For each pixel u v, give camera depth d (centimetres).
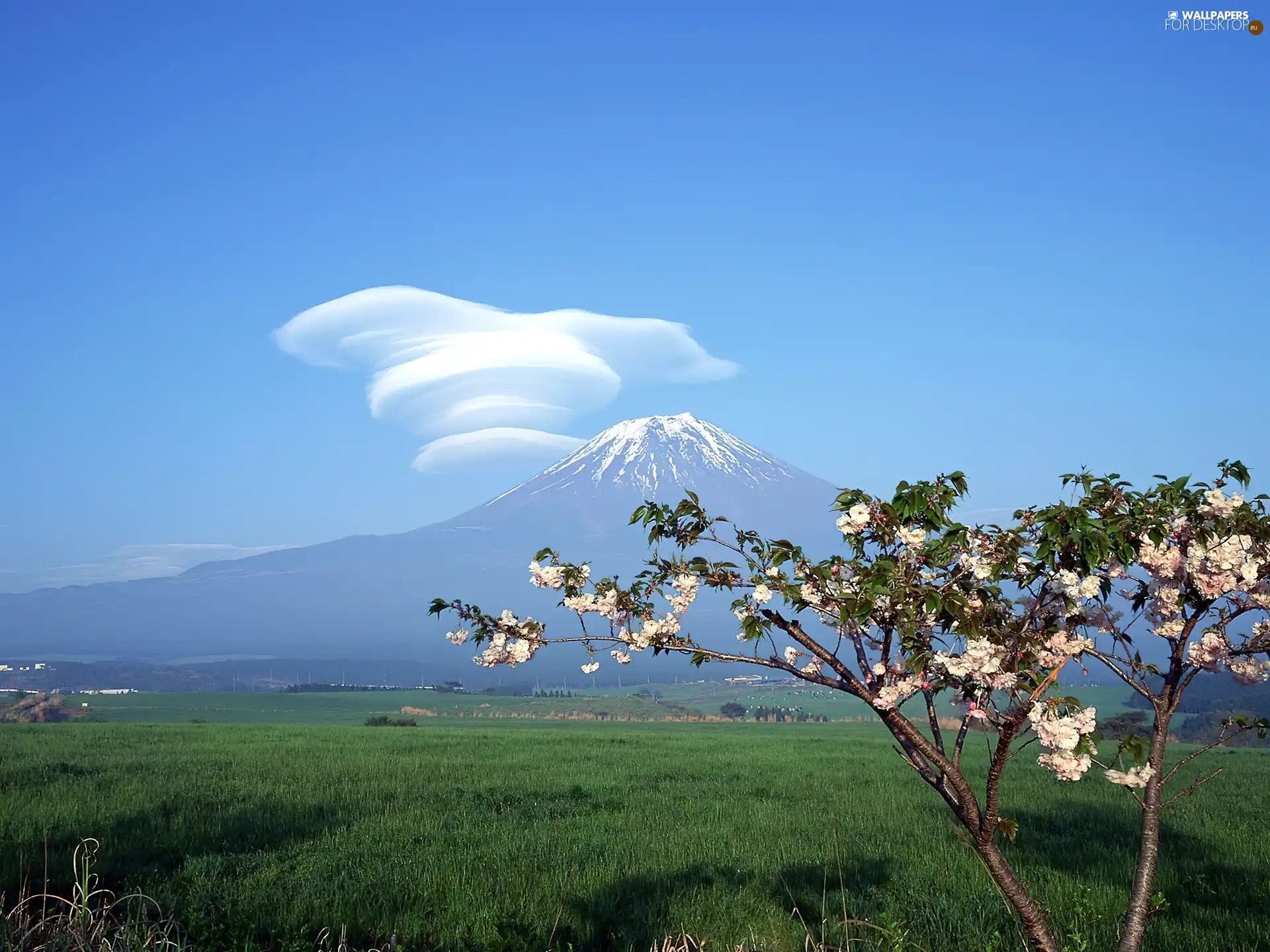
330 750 3228
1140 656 573
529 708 11788
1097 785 2181
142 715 10056
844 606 459
